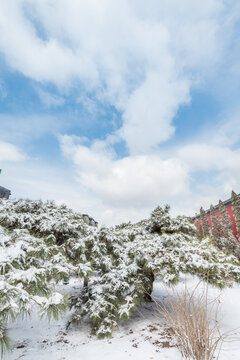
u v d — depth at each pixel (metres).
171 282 3.71
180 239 4.78
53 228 4.37
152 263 4.16
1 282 1.85
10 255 2.28
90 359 3.00
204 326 2.84
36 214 4.94
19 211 4.92
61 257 3.21
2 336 1.77
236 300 5.92
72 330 4.22
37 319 4.73
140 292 4.34
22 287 2.02
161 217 6.34
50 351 3.30
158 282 8.20
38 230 4.39
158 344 3.36
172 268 3.96
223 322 4.38
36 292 2.11
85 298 4.50
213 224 24.48
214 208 25.56
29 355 3.15
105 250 5.08
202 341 2.83
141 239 5.72
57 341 3.71
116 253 5.23
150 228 6.83
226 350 3.03
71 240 4.29
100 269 5.16
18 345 3.51
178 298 3.31
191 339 2.84
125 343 3.51
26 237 2.92
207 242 4.98
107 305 4.07
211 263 3.92
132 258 5.16
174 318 3.28
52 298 2.05
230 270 3.94
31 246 2.78
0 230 2.93
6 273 2.16
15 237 2.88
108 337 3.77
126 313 3.80
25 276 2.11
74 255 4.26
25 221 4.33
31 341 3.70
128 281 4.48
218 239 21.47
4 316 1.64
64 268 2.92
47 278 2.73
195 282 7.73
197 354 2.72
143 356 2.99
